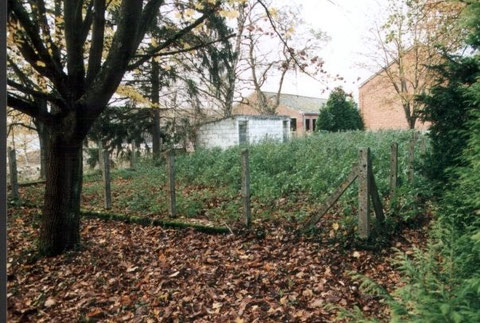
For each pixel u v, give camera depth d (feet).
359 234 20.66
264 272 17.57
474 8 11.59
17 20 16.94
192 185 40.57
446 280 9.04
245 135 83.20
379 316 13.52
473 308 7.18
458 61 20.67
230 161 48.49
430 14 53.16
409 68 82.58
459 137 19.51
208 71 69.92
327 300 14.90
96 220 28.76
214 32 65.46
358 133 78.07
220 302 14.94
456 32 41.68
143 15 19.62
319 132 92.22
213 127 81.82
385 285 16.19
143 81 60.64
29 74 27.66
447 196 15.92
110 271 18.21
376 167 37.11
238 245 21.52
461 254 9.53
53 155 20.39
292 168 43.01
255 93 127.03
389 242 20.98
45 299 15.46
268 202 29.43
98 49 21.09
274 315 13.84
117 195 36.99
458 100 19.76
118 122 66.33
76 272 18.21
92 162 66.44
